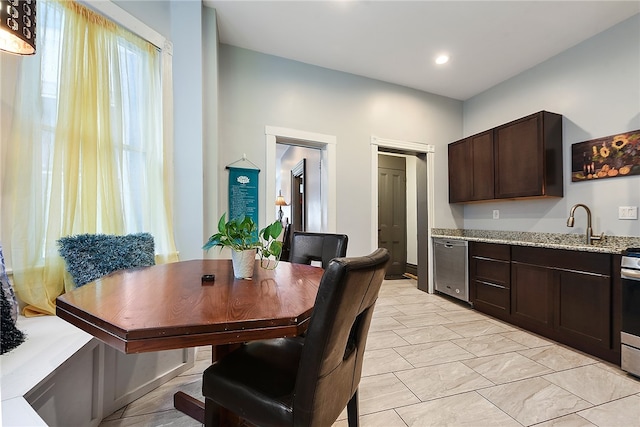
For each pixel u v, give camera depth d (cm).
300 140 345
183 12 245
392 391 172
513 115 364
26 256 149
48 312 152
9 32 110
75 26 174
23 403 87
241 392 94
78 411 126
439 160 421
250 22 273
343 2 245
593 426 143
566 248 238
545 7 246
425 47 308
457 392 171
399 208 528
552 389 175
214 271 150
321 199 369
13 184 146
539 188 295
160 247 224
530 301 269
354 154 369
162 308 87
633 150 249
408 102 401
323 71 353
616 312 208
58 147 163
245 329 79
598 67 276
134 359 164
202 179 248
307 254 201
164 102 232
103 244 170
